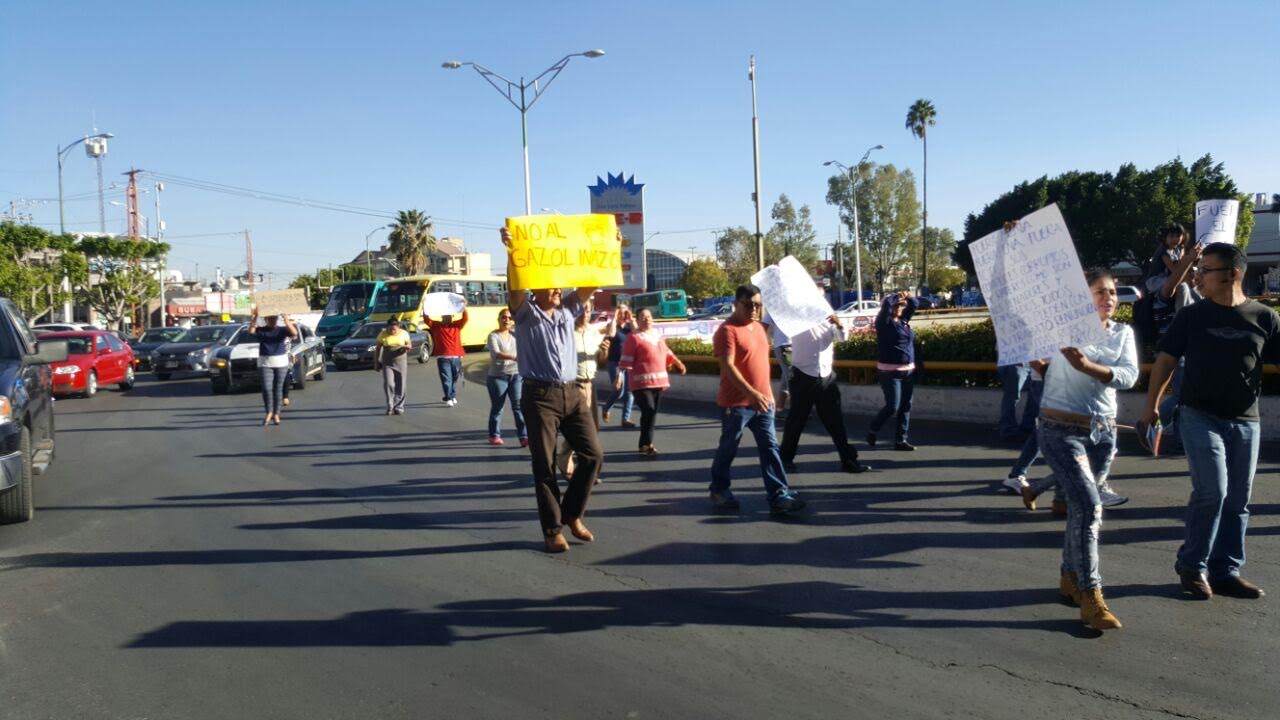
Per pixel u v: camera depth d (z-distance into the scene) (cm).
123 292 5125
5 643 478
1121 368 480
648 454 1007
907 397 956
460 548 648
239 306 6781
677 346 1622
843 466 866
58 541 689
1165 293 803
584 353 900
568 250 629
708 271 8538
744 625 480
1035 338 487
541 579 568
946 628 467
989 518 679
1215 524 486
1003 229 507
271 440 1244
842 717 373
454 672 428
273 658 450
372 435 1259
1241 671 405
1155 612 477
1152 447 504
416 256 6912
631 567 589
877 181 7838
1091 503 465
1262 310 477
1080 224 5619
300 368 2080
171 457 1109
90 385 2052
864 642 452
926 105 7594
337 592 552
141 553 652
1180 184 5381
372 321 3256
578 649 452
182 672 435
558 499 630
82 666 445
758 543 635
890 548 611
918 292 7181
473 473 938
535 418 622
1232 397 477
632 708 386
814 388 851
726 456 729
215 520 754
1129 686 394
